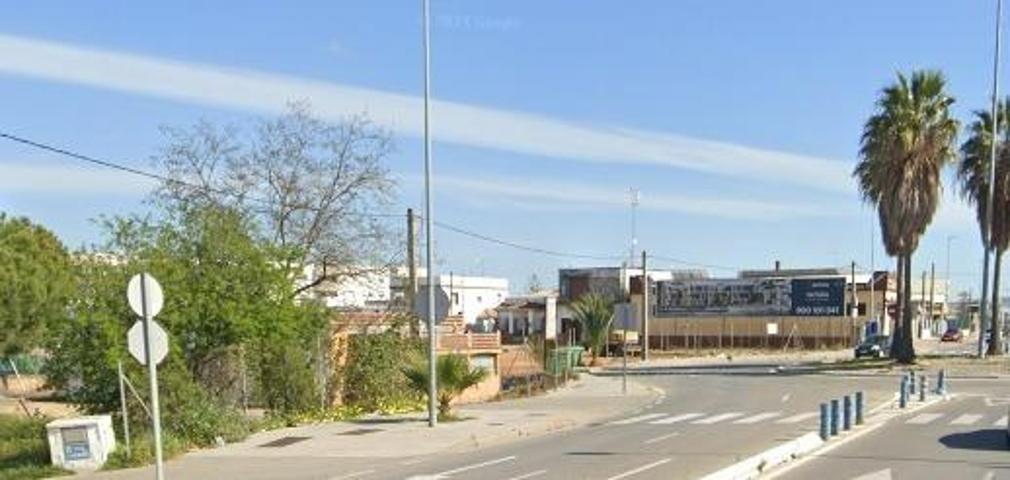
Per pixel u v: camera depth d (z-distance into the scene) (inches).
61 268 1179.9
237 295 922.1
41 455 784.3
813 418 1085.1
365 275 1480.1
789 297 3661.4
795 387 1646.2
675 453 769.6
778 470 653.9
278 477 691.4
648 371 2329.0
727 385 1750.7
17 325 1125.1
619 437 922.1
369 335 1290.6
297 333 1005.8
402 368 1197.7
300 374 1151.0
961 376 1813.5
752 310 3715.6
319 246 1460.4
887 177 2025.1
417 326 1386.6
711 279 3823.8
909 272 2059.5
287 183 1460.4
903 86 2027.6
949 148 2016.5
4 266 1149.1
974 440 827.4
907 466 669.9
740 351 3415.4
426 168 1021.2
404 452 827.4
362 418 1106.1
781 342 3654.0
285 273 970.7
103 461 749.9
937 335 4830.2
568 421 1094.4
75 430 748.0
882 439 839.1
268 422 1021.2
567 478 641.6
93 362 852.0
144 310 524.1
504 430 976.3
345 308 1384.1
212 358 967.0
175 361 873.5
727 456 740.7
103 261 896.3
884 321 3629.4
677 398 1461.6
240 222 997.8
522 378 1749.5
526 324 3907.5
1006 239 2196.1
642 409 1277.1
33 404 1357.0
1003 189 2151.8
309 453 823.7
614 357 3034.0
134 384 844.0
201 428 876.6
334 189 1488.7
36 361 1416.1
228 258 936.3
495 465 731.4
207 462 773.3
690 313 3838.6
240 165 1519.4
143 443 791.1
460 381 1093.8
